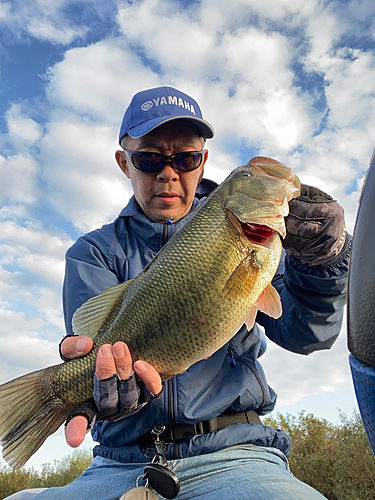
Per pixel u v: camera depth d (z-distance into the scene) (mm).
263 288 430
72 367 424
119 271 626
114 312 441
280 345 629
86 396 417
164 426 505
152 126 602
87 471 558
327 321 545
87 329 451
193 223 443
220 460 488
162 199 641
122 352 363
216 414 513
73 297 594
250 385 545
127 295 438
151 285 426
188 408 502
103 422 547
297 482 453
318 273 481
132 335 418
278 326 615
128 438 516
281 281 642
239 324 417
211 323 407
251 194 430
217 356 554
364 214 178
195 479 473
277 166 439
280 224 420
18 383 418
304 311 535
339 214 439
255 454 505
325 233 437
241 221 422
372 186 174
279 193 424
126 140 684
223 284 412
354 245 185
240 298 415
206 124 633
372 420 181
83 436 350
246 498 421
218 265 416
